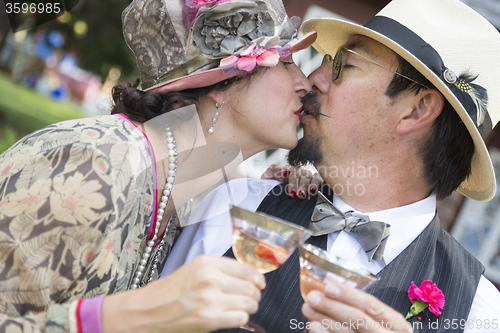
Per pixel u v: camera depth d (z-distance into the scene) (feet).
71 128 4.31
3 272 3.72
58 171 3.86
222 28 4.68
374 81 5.41
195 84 4.78
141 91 4.85
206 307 3.07
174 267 6.20
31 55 53.62
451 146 5.50
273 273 5.30
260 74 4.92
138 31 5.11
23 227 3.75
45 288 3.72
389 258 5.29
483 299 5.15
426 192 5.73
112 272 4.01
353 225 5.30
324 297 3.52
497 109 5.56
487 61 5.38
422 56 5.21
